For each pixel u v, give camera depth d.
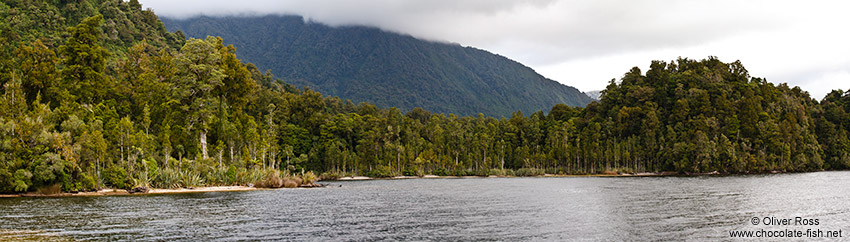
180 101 115.50
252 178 103.69
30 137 72.75
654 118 196.12
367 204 65.25
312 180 115.25
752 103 190.38
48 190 71.62
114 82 130.88
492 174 186.75
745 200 68.12
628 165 194.12
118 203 62.12
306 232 41.94
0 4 170.88
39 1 181.88
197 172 94.44
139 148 83.81
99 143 77.94
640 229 43.59
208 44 120.25
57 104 102.00
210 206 60.41
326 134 186.50
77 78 109.69
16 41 151.25
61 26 176.00
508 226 45.44
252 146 122.75
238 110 129.38
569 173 193.25
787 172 179.38
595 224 46.47
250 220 48.41
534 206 62.16
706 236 40.34
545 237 39.91
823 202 64.88
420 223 47.31
